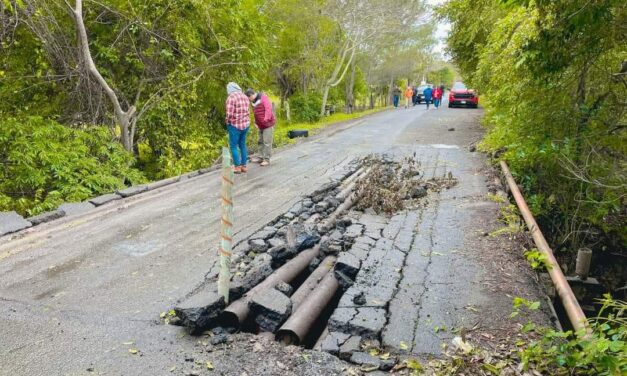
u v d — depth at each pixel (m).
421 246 5.18
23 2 9.18
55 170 8.23
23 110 10.66
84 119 10.99
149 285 4.29
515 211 6.38
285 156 11.76
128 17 10.53
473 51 16.48
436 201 7.14
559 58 6.02
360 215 6.51
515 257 4.86
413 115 25.67
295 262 4.78
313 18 23.98
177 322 3.62
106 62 11.14
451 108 31.31
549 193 8.48
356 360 3.10
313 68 25.44
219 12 12.27
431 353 3.16
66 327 3.53
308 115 25.20
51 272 4.58
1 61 10.15
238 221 6.20
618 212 8.27
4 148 8.43
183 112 12.47
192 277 4.46
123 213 6.70
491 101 11.37
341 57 28.16
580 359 2.80
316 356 3.17
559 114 7.95
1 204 7.79
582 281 7.41
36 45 10.19
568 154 7.33
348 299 3.92
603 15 5.12
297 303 3.95
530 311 3.71
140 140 12.46
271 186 8.31
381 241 5.34
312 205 7.06
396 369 3.01
